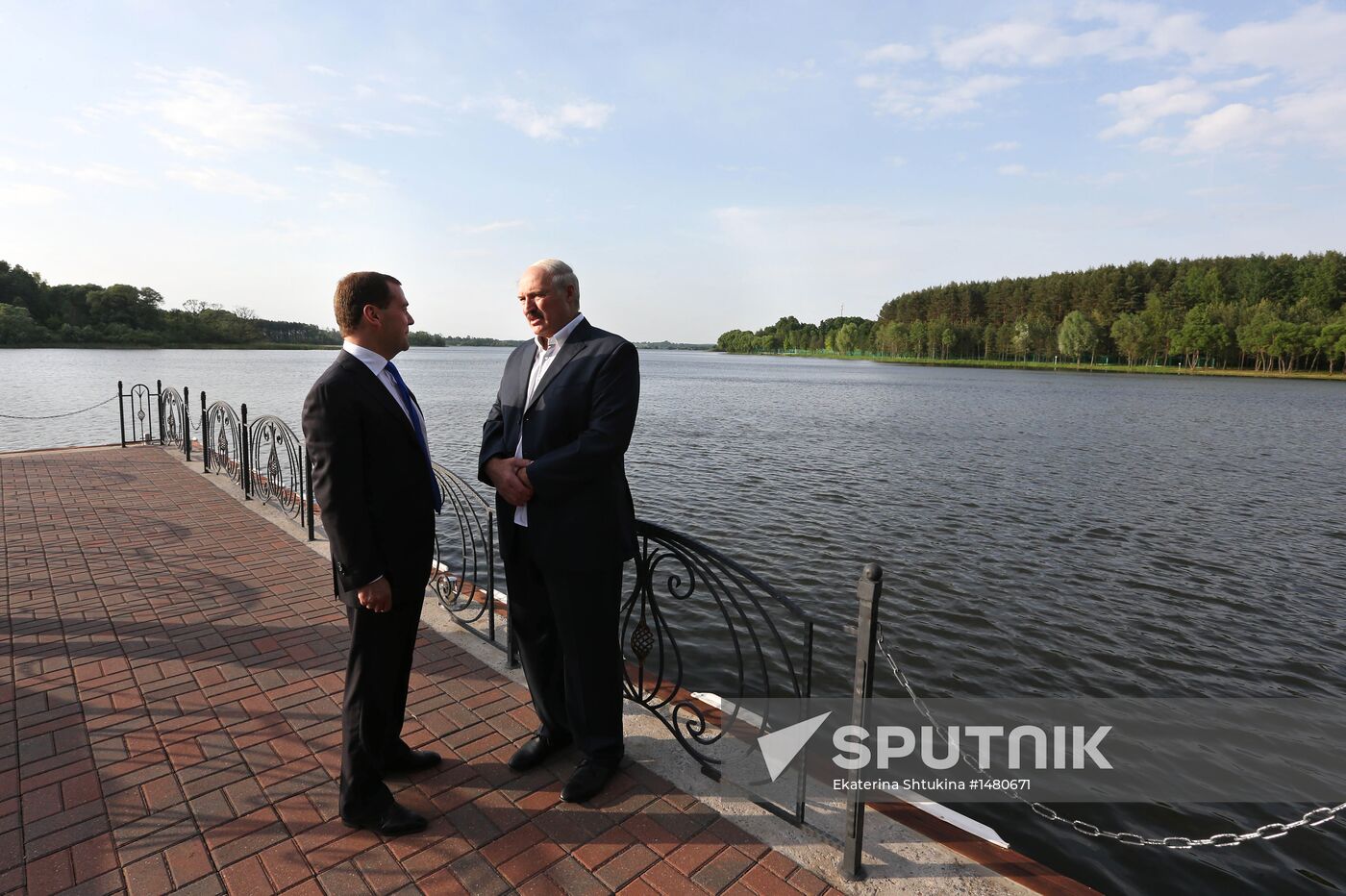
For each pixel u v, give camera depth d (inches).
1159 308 4099.4
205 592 185.9
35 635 156.6
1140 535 438.9
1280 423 1189.7
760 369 4121.6
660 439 852.0
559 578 99.2
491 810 99.3
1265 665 261.3
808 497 525.3
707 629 280.1
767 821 98.8
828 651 264.8
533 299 99.1
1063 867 154.0
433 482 100.3
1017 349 4633.4
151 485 319.3
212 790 101.9
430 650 153.5
